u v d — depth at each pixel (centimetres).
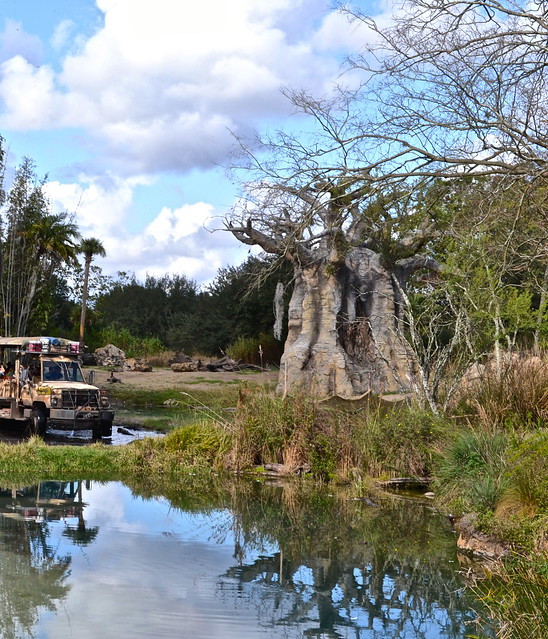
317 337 2555
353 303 2594
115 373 3688
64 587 675
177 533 910
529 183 803
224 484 1310
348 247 1909
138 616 608
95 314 5181
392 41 836
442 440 1292
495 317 1446
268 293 4641
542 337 1873
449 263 1400
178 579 718
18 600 636
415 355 1489
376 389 2458
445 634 602
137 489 1232
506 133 806
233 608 643
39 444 1574
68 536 866
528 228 939
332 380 2484
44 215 3975
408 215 933
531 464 948
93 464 1432
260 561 800
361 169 837
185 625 592
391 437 1374
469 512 970
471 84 820
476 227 896
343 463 1386
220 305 5184
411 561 820
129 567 748
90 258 4744
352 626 616
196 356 5078
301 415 1513
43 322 4125
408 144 842
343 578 751
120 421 2261
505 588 697
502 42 795
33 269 3894
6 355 2166
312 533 947
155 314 6638
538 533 818
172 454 1518
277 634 584
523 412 1271
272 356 4488
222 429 1617
